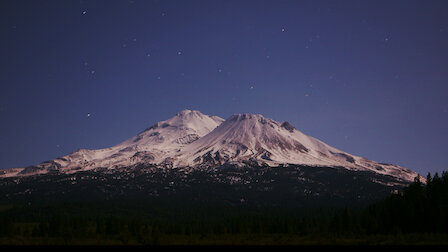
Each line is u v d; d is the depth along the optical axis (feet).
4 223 620.49
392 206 645.51
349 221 632.38
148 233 619.67
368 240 534.78
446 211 590.55
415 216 607.78
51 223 638.12
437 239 510.17
